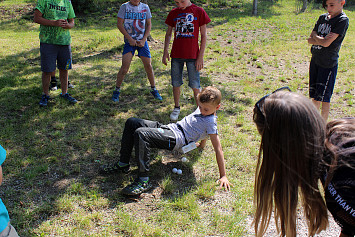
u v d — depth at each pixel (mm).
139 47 5449
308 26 13945
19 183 3424
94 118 4961
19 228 2812
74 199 3186
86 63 7926
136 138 3307
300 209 3055
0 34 11812
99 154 4023
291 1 22922
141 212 3047
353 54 9297
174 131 3549
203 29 4727
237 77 7129
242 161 3881
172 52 4855
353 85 6754
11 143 4195
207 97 3443
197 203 3182
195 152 4070
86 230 2811
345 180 1318
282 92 1492
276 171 1491
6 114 5008
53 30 5008
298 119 1365
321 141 1408
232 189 3389
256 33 12172
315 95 4695
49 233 2764
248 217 3016
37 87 6086
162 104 5562
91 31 12094
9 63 7781
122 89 6145
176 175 3623
